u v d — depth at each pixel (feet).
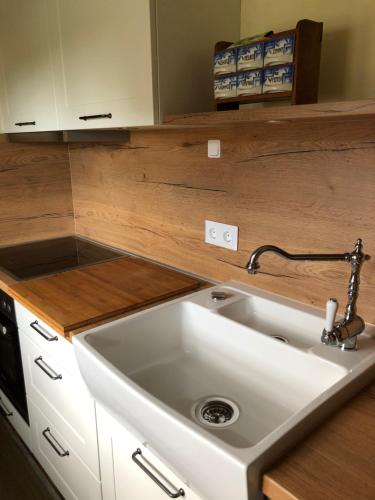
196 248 5.29
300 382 3.48
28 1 5.20
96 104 4.52
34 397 5.58
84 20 4.36
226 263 4.95
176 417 2.60
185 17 3.89
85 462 4.60
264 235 4.44
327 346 3.48
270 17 4.10
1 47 6.11
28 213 7.24
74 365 4.22
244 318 4.44
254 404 3.60
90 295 4.75
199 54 4.08
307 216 4.01
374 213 3.51
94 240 7.33
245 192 4.52
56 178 7.41
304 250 4.10
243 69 3.52
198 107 4.18
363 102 2.50
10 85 6.16
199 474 2.59
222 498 2.50
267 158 4.22
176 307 4.36
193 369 4.17
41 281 5.28
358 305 3.78
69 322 4.07
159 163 5.52
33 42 5.34
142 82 3.88
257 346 3.78
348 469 2.34
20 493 5.87
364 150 3.47
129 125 4.17
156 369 4.17
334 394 2.78
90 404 4.12
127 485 3.84
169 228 5.63
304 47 3.19
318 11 3.70
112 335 3.91
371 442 2.55
